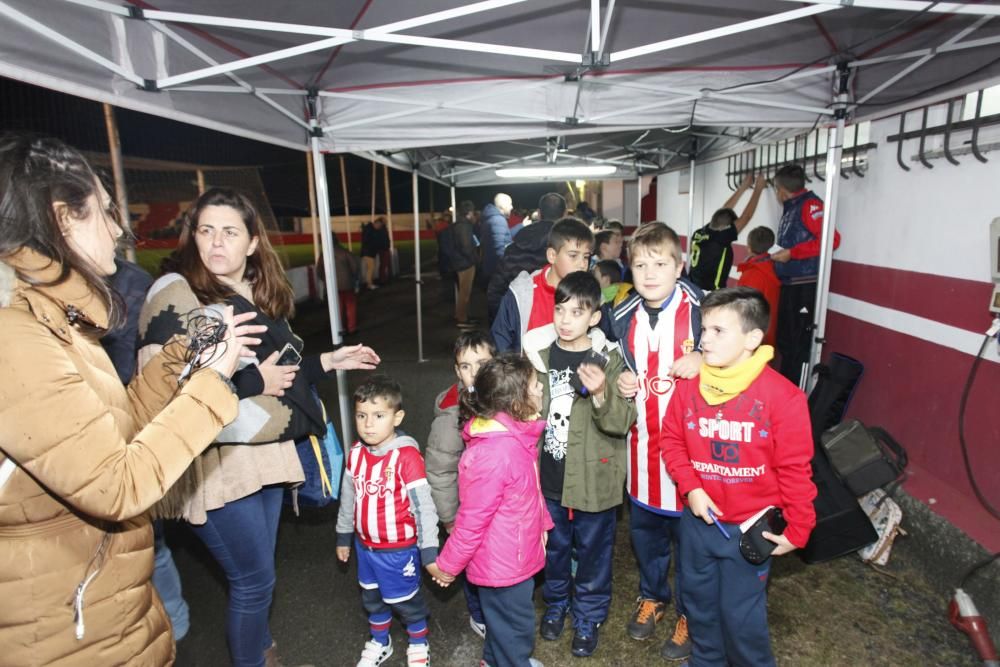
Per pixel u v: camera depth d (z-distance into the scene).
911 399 3.35
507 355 1.94
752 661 2.02
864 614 2.62
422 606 2.32
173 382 1.48
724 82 3.11
